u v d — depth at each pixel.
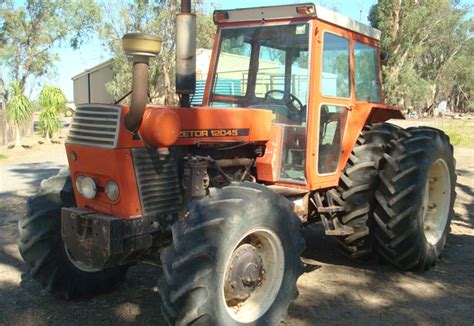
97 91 30.81
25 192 8.98
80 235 3.44
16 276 4.68
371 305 4.04
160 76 23.45
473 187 9.26
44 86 20.00
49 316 3.81
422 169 4.58
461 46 53.16
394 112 5.63
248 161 4.21
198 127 3.67
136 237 3.36
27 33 28.47
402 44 26.08
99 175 3.40
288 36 4.36
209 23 22.80
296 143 4.27
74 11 28.61
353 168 4.64
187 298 2.97
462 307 4.01
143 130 3.27
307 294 4.25
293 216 3.61
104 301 4.11
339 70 4.58
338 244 5.02
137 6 22.95
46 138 19.78
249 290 3.40
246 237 3.42
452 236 6.06
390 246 4.60
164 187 3.53
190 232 3.03
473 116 48.97
